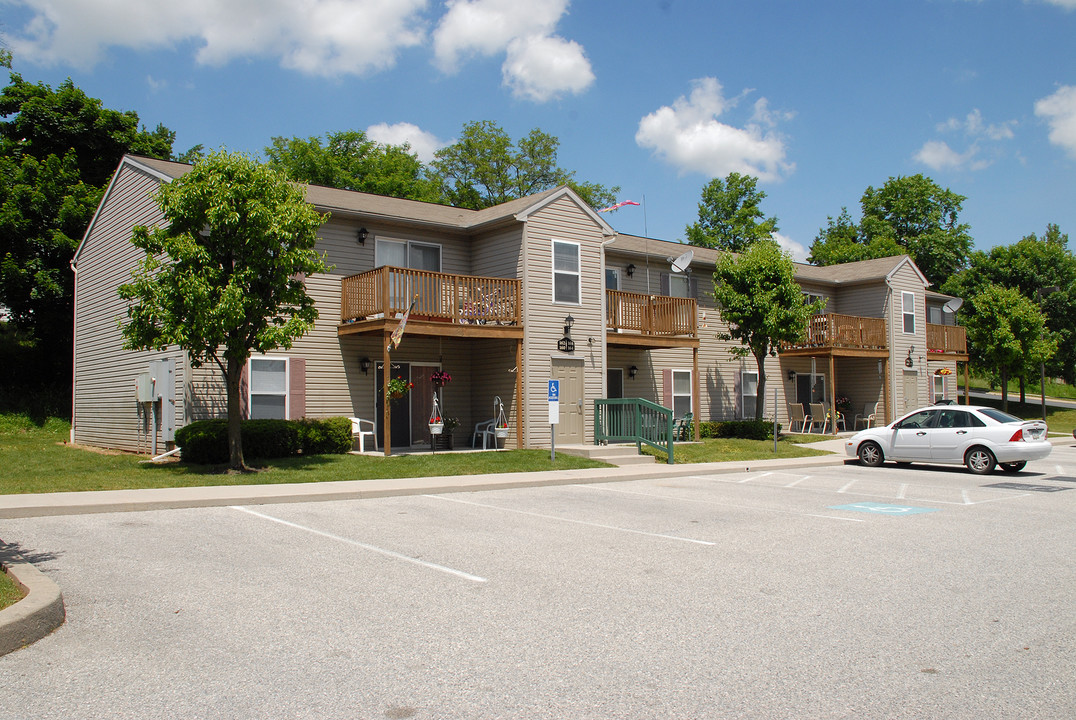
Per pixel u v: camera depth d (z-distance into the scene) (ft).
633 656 16.47
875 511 37.01
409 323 56.95
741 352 83.46
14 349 96.12
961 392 171.22
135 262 63.41
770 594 21.50
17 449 66.18
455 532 30.53
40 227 87.86
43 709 13.58
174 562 24.56
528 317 63.82
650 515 35.53
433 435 58.95
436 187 150.92
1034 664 16.17
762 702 14.07
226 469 46.88
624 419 62.95
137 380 60.29
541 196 65.92
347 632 17.95
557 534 30.37
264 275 45.75
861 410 100.73
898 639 17.74
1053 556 26.66
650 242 87.86
